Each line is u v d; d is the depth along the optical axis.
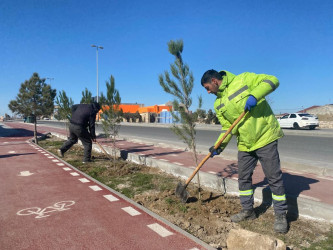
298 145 11.68
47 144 12.52
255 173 5.59
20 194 4.70
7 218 3.62
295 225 3.36
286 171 5.91
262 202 4.13
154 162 6.83
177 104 4.32
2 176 6.08
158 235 3.07
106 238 3.01
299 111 32.94
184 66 4.29
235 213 3.83
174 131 4.47
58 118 15.28
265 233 3.19
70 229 3.25
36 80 12.75
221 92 3.50
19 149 10.73
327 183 4.79
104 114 7.21
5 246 2.86
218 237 3.12
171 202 4.24
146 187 5.14
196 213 3.81
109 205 4.08
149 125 36.03
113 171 6.45
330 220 3.33
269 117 3.33
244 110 3.18
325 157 8.39
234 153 7.82
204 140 14.21
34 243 2.92
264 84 3.11
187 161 7.30
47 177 5.93
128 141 12.97
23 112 12.37
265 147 3.29
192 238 2.95
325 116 36.03
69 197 4.48
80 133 7.53
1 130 24.95
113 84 6.95
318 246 2.84
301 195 4.07
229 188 4.62
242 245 2.68
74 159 8.30
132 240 2.95
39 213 3.79
